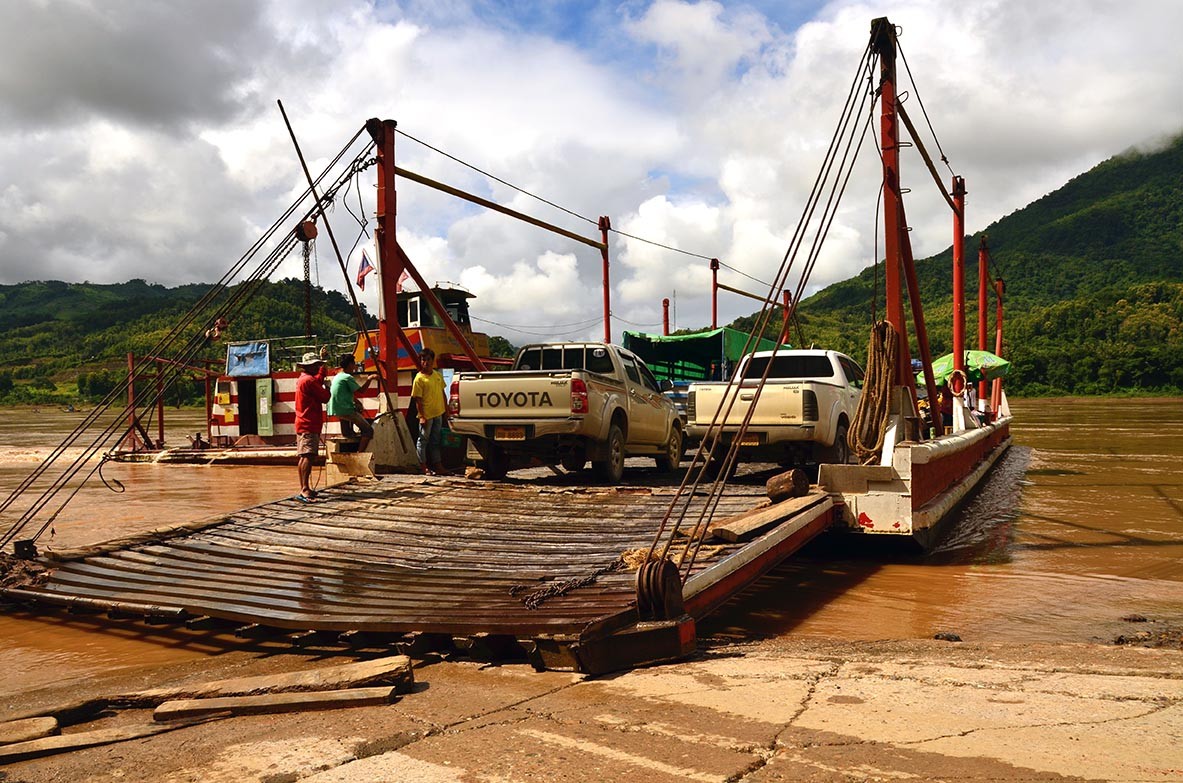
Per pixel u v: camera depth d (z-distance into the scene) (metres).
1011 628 5.72
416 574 6.52
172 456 21.20
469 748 3.30
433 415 13.41
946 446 10.09
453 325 14.79
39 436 38.25
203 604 5.76
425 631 4.92
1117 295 142.25
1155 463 17.94
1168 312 131.00
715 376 24.23
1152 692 3.79
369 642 5.16
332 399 12.39
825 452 11.86
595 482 12.81
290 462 19.78
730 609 6.42
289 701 3.95
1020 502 12.10
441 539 7.82
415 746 3.35
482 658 4.96
